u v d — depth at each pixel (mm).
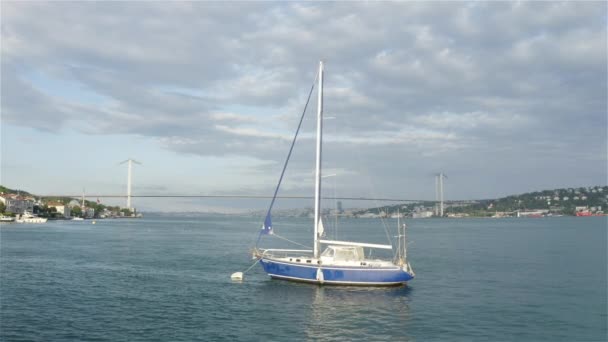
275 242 102938
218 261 62750
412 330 29406
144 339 27047
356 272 40656
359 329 29516
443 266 58531
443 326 30281
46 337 27203
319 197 43594
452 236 126625
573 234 131375
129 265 57531
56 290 40531
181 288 41812
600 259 66312
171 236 123500
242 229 178500
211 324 30203
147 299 37219
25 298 37125
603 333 28875
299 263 42094
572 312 33812
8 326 29203
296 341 27109
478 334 28672
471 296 39031
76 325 29609
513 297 38812
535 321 31531
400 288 41344
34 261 60250
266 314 32656
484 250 82000
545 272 53000
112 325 29719
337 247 42281
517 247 87938
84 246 84938
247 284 43594
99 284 43688
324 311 33469
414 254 74812
